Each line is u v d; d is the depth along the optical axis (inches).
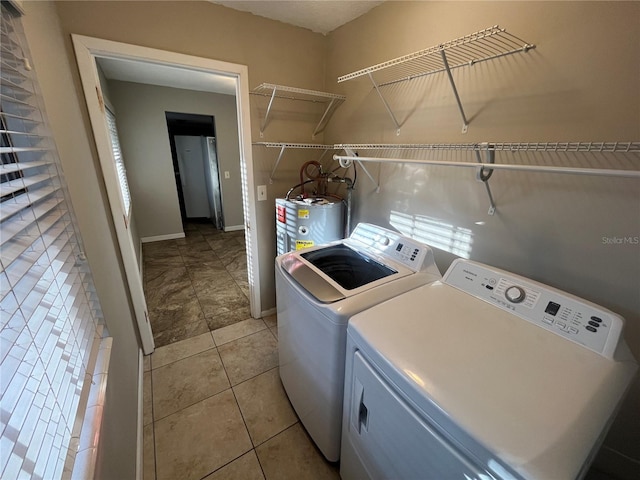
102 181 62.4
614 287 40.4
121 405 44.0
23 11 28.0
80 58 54.8
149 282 123.6
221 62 69.7
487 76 49.8
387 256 59.8
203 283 123.3
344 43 78.4
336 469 52.5
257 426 60.1
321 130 90.7
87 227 42.4
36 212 25.5
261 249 91.0
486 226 53.6
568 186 42.8
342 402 46.2
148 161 166.4
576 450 23.2
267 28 74.2
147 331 78.1
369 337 36.0
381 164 73.3
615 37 36.2
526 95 45.4
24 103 27.2
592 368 31.3
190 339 86.5
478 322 39.0
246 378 72.4
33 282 22.2
